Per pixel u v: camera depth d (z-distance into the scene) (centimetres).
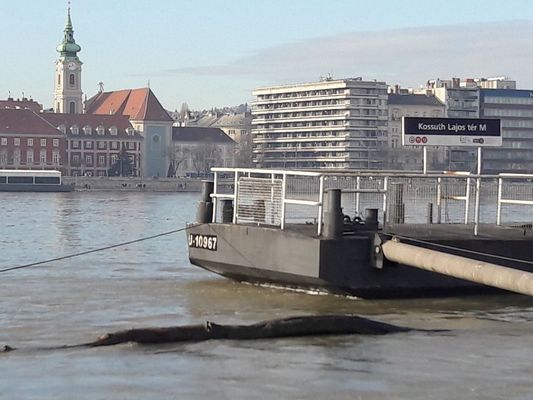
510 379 1889
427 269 2734
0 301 2934
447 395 1766
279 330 2272
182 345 2162
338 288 2886
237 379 1862
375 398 1742
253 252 3069
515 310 2836
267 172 3125
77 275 3656
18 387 1789
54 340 2250
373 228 3097
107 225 8012
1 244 5538
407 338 2306
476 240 2967
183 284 3344
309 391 1783
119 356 2044
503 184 3744
